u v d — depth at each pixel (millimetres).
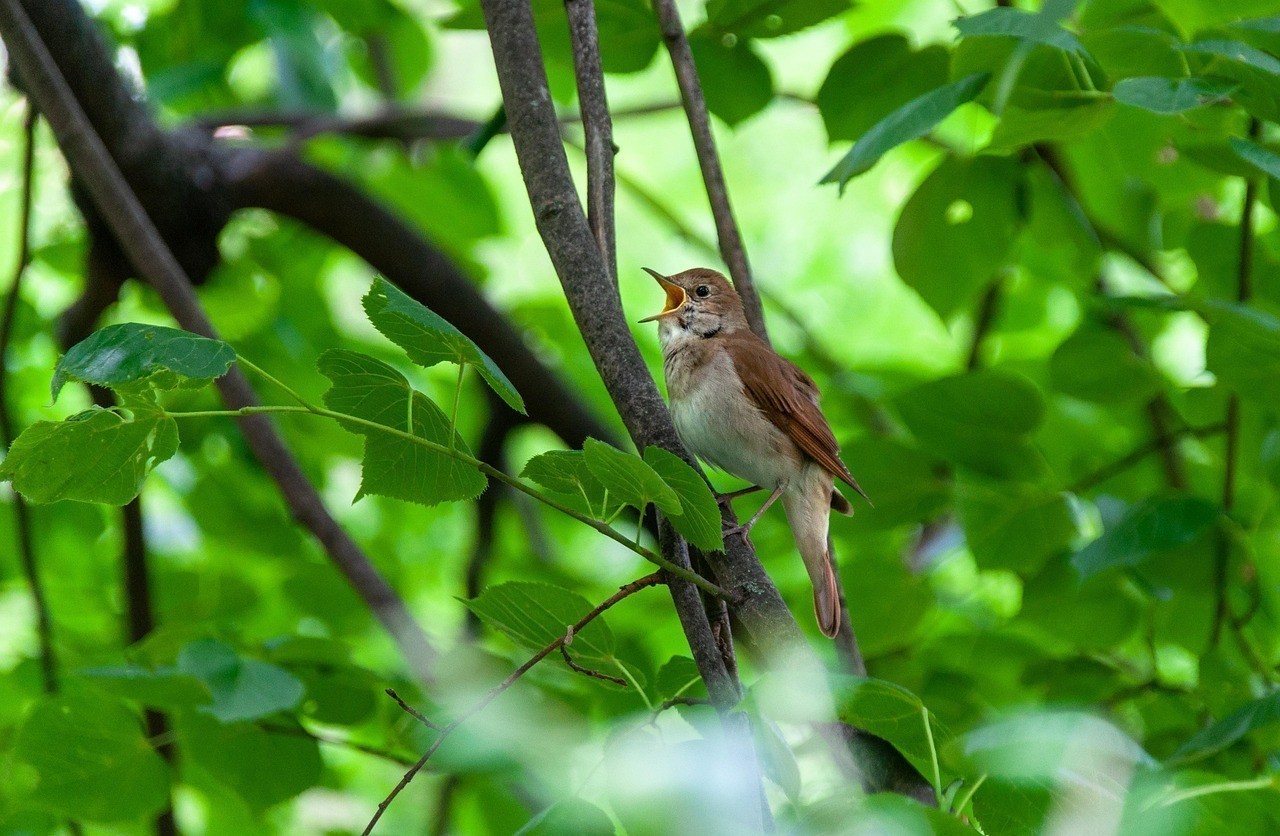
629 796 4484
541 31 7953
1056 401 10914
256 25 11391
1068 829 4281
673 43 7301
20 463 4328
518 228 17984
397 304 4148
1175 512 7461
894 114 6258
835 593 8375
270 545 11555
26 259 9547
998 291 11219
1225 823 4855
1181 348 12672
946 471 8984
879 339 18141
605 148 5766
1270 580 9039
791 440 8664
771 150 18500
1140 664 10203
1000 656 9609
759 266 18641
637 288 18750
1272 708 5797
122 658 8516
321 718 7430
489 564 11094
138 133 9914
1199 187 8781
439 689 7582
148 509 13570
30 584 9688
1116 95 5617
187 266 10484
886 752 6125
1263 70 5570
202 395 11453
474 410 13430
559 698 7578
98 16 11758
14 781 7180
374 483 4633
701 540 4512
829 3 7906
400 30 12508
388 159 12906
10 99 11125
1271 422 8930
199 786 9406
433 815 10078
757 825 4285
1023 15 5512
